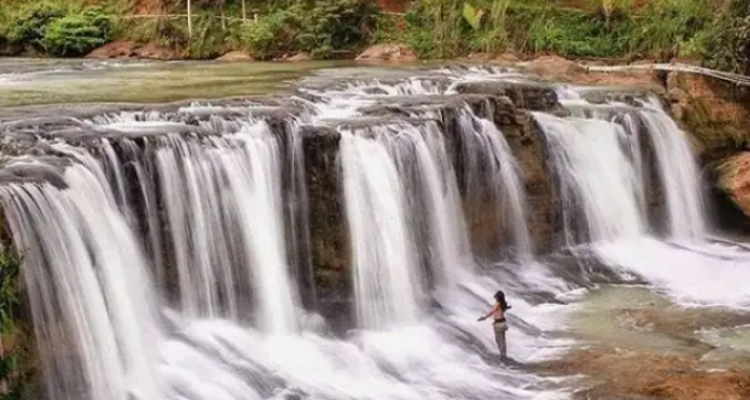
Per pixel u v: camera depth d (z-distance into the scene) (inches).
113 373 595.5
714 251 987.3
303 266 756.6
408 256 806.5
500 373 681.6
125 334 615.5
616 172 1005.8
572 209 970.7
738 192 1044.5
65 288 577.3
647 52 1386.6
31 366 541.0
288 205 751.1
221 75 1161.4
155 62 1456.7
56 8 1707.7
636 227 1011.3
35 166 605.0
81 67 1320.1
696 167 1080.2
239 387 621.6
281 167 750.5
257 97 880.9
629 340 735.1
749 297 841.5
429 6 1561.3
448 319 777.6
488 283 853.8
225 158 710.5
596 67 1282.0
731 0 1235.9
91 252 605.0
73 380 569.0
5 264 523.2
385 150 798.5
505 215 914.1
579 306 819.4
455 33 1517.0
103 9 1717.5
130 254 641.6
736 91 1151.6
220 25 1627.7
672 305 819.4
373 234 783.7
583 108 1037.8
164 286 669.9
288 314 731.4
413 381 665.6
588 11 1510.8
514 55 1459.2
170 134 688.4
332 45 1537.9
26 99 873.5
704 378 652.1
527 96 1011.3
